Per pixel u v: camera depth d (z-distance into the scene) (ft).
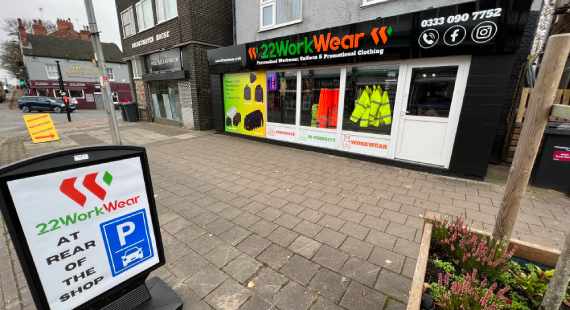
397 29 15.83
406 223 10.55
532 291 4.98
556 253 5.53
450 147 15.93
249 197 13.12
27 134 35.55
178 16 31.17
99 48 17.90
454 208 11.92
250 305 6.54
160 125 39.91
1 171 3.88
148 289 6.41
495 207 12.03
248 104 27.07
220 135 30.83
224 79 28.71
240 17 28.55
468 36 13.78
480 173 15.15
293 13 23.82
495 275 5.35
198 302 6.63
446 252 6.20
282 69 22.91
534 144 5.05
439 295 4.74
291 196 13.23
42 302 4.62
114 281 5.61
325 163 19.06
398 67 16.96
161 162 19.62
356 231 9.94
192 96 33.24
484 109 14.37
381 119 18.34
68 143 28.37
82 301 5.16
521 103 17.21
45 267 4.57
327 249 8.82
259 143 26.30
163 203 12.46
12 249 8.96
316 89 21.44
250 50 24.34
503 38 13.00
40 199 4.36
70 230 4.81
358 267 7.91
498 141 18.58
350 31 17.66
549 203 12.38
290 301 6.66
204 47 32.27
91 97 99.55
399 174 16.51
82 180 4.85
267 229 10.09
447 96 15.61
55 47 96.89
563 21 16.15
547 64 4.62
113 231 5.46
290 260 8.25
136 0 37.63
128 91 107.76
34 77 90.17
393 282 7.29
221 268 7.89
